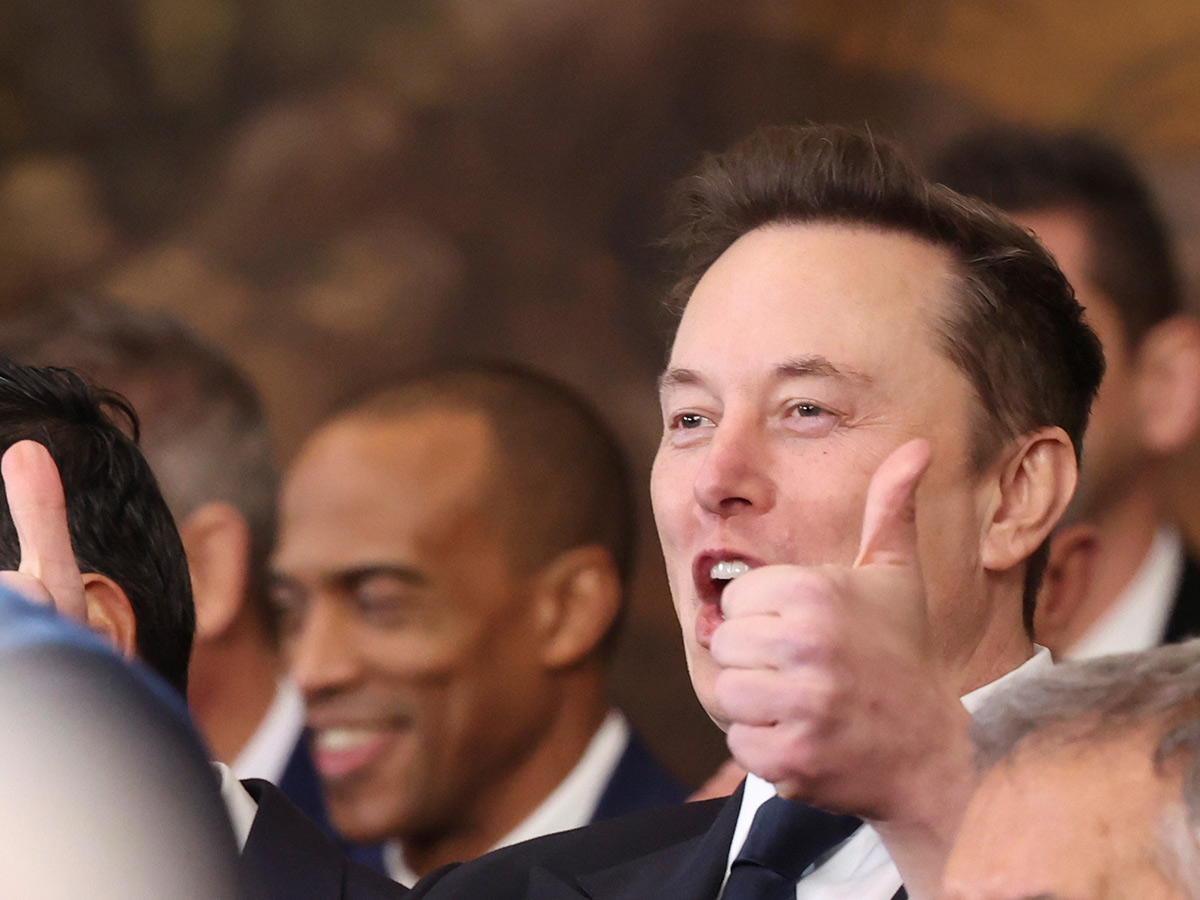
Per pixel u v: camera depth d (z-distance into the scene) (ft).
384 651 22.68
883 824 6.95
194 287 50.14
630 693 39.42
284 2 50.90
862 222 10.36
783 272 10.17
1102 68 42.09
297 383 49.24
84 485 11.05
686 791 22.02
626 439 46.52
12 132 51.57
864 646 6.79
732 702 6.80
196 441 23.70
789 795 6.84
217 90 51.44
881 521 7.18
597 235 48.24
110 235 50.70
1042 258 10.43
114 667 4.49
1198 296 25.05
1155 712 6.51
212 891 4.14
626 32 47.91
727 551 9.85
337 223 49.98
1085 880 6.21
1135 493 24.59
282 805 11.56
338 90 50.11
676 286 11.37
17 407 11.20
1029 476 10.15
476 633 22.43
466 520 22.40
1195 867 6.13
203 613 23.57
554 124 48.60
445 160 49.49
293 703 23.73
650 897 9.64
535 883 9.98
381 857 22.75
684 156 47.57
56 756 4.13
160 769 4.22
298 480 23.76
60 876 3.98
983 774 6.64
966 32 44.04
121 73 51.65
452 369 24.36
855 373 9.84
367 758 22.59
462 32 49.85
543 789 22.07
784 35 46.32
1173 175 39.93
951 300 10.08
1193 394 24.88
